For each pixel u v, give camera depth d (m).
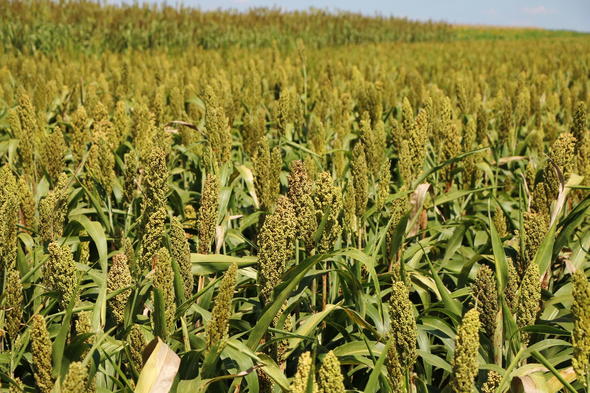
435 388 3.36
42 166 5.39
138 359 2.66
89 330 2.65
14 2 26.33
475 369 2.25
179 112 7.81
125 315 2.95
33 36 24.77
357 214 4.05
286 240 2.95
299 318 3.60
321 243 3.35
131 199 4.46
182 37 31.47
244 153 6.60
